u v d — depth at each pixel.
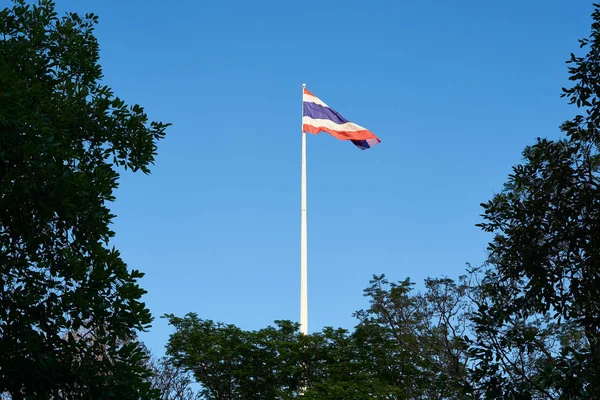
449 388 19.53
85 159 13.52
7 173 10.73
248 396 24.17
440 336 19.97
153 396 11.29
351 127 28.42
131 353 11.84
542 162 12.23
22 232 11.02
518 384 10.66
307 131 28.41
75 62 14.12
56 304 11.37
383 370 23.88
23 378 10.40
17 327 11.02
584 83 11.89
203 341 24.11
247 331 24.92
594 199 11.66
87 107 13.52
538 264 11.61
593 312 11.67
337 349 24.44
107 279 11.49
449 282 19.84
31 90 12.18
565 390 10.09
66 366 10.64
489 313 11.36
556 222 11.80
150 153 14.07
